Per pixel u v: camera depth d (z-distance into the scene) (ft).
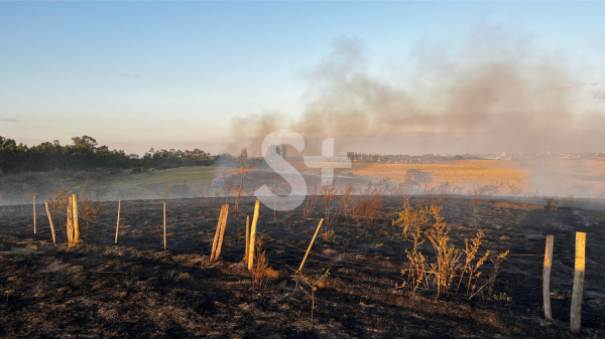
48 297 18.04
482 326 15.80
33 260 23.84
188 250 27.14
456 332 15.08
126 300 17.94
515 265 25.03
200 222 38.63
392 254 27.32
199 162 281.33
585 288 20.57
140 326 15.25
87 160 234.38
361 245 29.71
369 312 17.08
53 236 28.48
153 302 17.83
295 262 24.94
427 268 23.45
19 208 49.52
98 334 14.39
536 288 20.68
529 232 35.81
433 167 264.72
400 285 20.92
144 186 127.03
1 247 26.66
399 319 16.38
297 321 15.93
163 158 297.94
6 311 16.12
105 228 34.78
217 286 20.13
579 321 14.78
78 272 21.83
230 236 31.91
